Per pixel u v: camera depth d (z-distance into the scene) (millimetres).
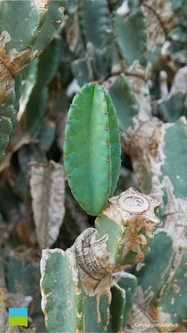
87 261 479
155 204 455
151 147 665
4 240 789
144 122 693
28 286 662
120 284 561
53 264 486
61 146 925
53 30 488
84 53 842
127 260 465
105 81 740
